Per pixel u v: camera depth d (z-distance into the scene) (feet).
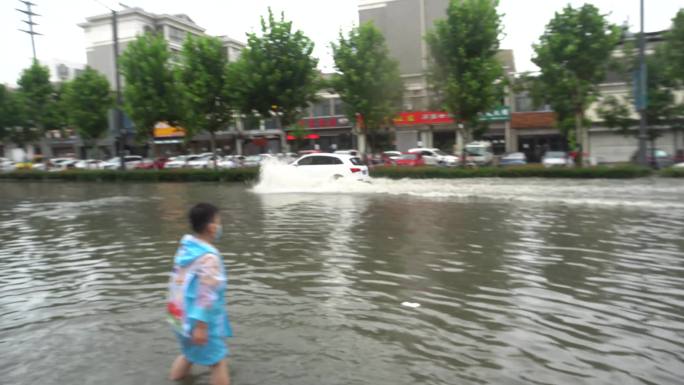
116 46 100.37
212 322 10.98
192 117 96.99
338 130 144.15
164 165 118.62
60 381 12.11
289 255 25.48
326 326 15.48
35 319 16.83
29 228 37.86
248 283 20.45
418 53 131.54
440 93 88.84
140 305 18.12
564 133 91.91
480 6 78.89
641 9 72.28
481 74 79.51
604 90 107.65
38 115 124.77
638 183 61.46
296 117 94.58
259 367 12.62
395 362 12.87
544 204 43.50
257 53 85.05
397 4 132.67
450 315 16.34
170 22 181.88
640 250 24.75
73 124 118.52
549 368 12.42
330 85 92.89
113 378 12.22
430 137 130.93
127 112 103.40
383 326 15.44
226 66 94.38
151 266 24.14
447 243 27.66
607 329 14.88
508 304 17.30
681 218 34.06
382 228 32.96
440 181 72.95
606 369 12.32
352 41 89.61
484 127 115.03
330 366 12.66
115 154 163.32
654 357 12.93
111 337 14.98
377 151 136.36
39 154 185.57
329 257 24.86
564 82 74.54
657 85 80.94
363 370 12.42
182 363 11.96
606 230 30.32
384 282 20.30
